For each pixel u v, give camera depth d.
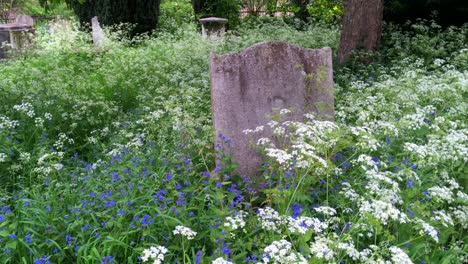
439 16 10.88
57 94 6.98
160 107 6.83
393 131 4.43
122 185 3.93
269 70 4.84
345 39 9.20
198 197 3.73
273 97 4.86
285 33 11.46
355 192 3.85
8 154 5.12
